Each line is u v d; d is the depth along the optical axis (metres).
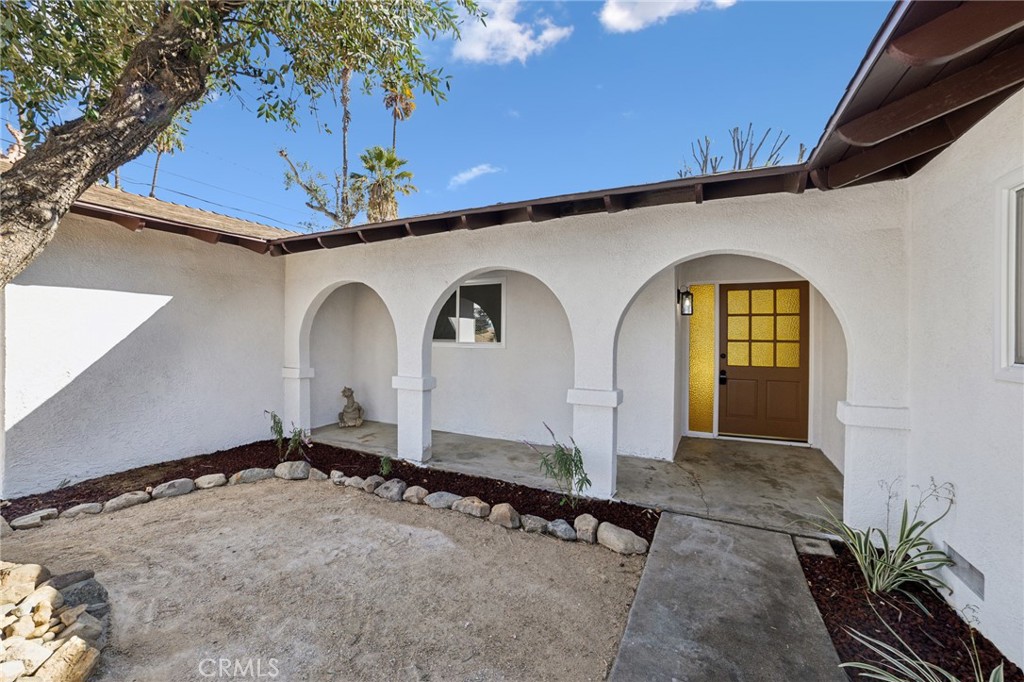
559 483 4.73
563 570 3.26
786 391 6.61
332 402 8.27
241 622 2.65
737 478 5.12
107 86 3.73
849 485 3.54
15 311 4.43
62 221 4.73
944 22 1.65
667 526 3.88
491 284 7.27
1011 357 2.26
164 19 3.52
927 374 3.06
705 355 7.05
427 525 4.04
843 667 2.21
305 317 6.91
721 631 2.49
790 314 6.55
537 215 4.35
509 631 2.58
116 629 2.56
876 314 3.43
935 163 2.95
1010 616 2.20
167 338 5.67
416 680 2.20
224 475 5.20
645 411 6.00
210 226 5.85
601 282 4.47
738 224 3.87
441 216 4.74
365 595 2.94
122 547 3.55
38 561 3.31
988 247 2.39
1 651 2.12
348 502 4.58
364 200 19.77
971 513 2.54
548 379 6.82
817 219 3.60
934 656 2.29
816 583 2.98
